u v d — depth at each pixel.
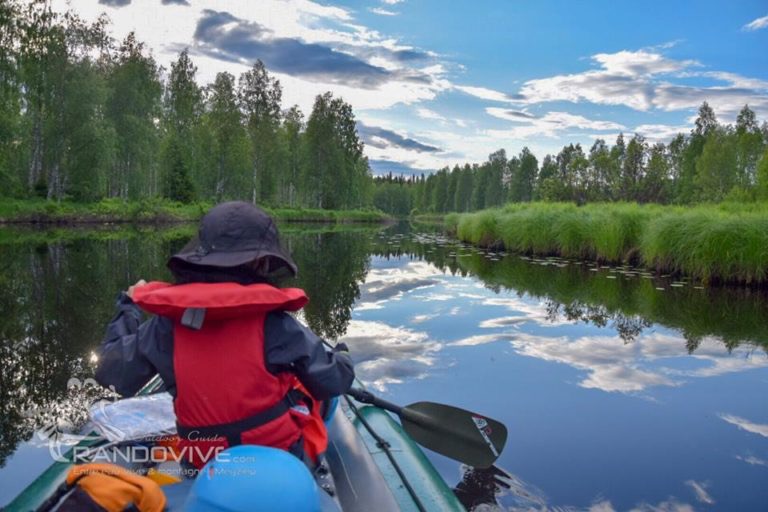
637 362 4.42
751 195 25.55
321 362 1.72
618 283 9.16
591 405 3.45
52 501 1.49
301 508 1.38
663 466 2.68
